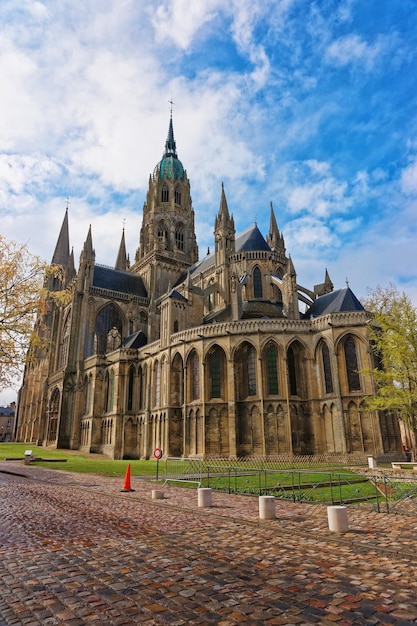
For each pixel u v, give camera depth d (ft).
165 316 217.77
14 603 26.94
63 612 25.49
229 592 28.71
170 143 423.23
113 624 23.85
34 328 116.06
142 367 233.96
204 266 294.05
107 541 43.47
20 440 396.57
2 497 77.77
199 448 179.63
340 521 47.42
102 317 305.32
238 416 178.29
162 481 104.12
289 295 206.18
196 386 190.70
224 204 264.31
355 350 172.35
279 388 176.35
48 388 314.76
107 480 107.76
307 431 175.32
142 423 222.28
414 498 68.44
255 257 252.62
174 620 24.34
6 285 112.06
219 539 44.29
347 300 190.29
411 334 140.67
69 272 408.67
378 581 30.86
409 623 23.90
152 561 36.11
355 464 149.79
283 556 37.58
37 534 46.85
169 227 361.92
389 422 165.37
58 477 115.24
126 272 354.13
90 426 248.52
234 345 183.32
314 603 26.78
